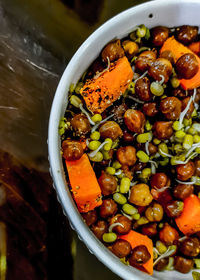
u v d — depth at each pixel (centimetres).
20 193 20
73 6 22
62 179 17
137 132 20
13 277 19
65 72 18
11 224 20
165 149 20
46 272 20
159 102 20
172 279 20
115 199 20
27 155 21
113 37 19
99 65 19
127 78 19
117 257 19
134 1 22
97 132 19
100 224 20
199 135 20
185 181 20
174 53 20
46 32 21
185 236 20
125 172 20
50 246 21
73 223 17
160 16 19
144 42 20
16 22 21
